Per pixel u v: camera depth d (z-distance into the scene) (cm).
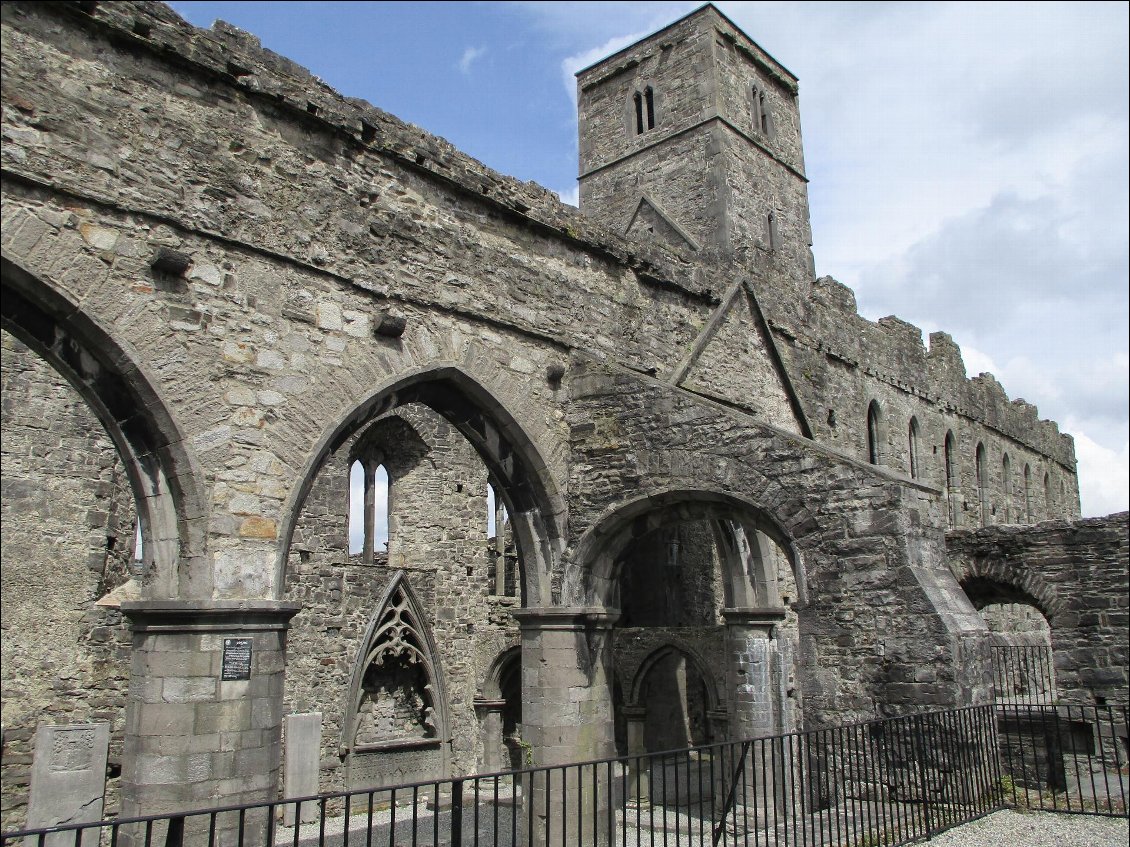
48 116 880
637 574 2230
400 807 1980
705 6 2955
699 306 1692
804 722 1120
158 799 870
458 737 2217
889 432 2795
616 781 1891
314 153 1105
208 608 909
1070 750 1606
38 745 1328
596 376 1360
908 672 1062
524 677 1325
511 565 2480
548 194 1405
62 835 1314
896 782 1051
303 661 1933
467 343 1245
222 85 1027
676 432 1269
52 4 893
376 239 1152
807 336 2291
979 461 3562
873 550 1099
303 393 1048
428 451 2302
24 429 1555
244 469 977
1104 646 1655
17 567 1516
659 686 2256
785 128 3228
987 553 1795
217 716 905
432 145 1240
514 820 765
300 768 1780
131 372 909
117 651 1598
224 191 1006
